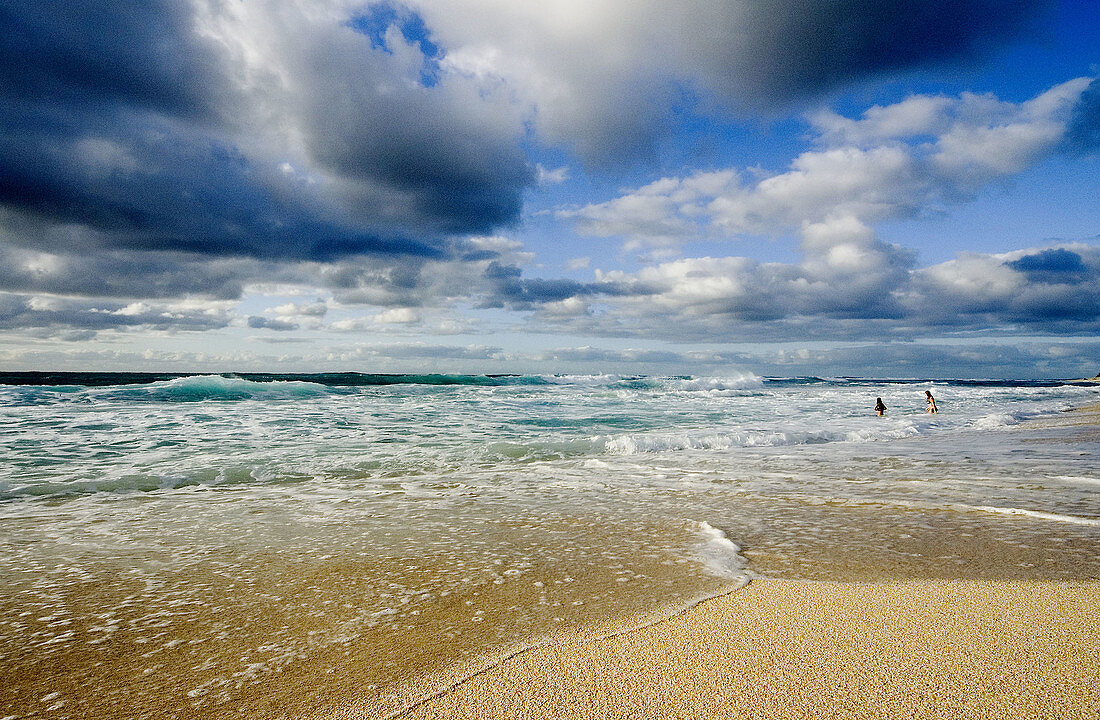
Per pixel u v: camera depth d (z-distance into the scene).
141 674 2.52
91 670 2.56
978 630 2.71
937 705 2.03
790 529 4.96
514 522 5.26
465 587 3.58
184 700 2.29
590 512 5.64
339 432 11.88
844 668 2.33
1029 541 4.51
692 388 38.50
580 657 2.54
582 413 17.59
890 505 5.91
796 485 7.05
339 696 2.28
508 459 9.08
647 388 36.09
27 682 2.46
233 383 21.27
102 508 5.76
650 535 4.81
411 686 2.34
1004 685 2.16
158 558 4.20
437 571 3.89
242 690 2.36
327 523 5.21
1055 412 21.50
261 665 2.58
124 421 12.59
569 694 2.21
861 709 2.01
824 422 16.02
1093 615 2.89
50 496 6.28
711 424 14.99
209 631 2.96
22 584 3.65
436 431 12.43
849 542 4.53
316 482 7.20
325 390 23.88
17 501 6.04
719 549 4.37
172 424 12.34
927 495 6.40
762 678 2.27
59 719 2.18
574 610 3.16
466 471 8.04
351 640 2.82
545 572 3.86
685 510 5.73
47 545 4.50
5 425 11.59
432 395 24.62
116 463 8.12
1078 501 6.01
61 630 2.98
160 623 3.07
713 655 2.50
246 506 5.87
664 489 6.81
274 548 4.44
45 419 12.62
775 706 2.05
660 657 2.50
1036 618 2.85
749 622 2.88
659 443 10.72
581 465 8.58
